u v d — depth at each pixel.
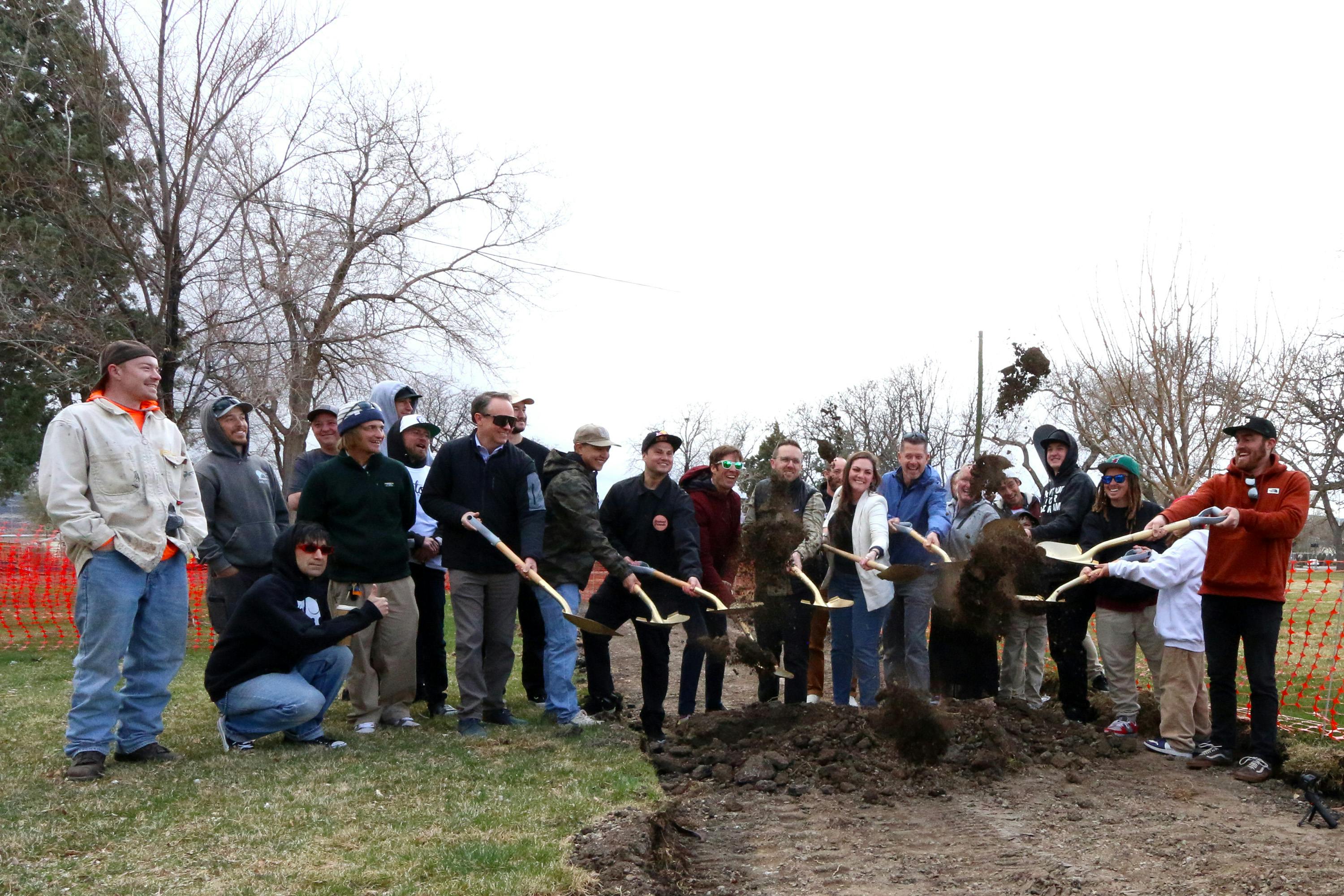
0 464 24.86
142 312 17.80
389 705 6.40
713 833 4.57
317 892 3.54
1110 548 6.36
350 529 6.13
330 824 4.25
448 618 13.55
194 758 5.49
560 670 6.30
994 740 5.63
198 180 17.50
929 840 4.45
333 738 5.91
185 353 18.30
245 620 5.69
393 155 21.89
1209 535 5.63
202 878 3.66
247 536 6.52
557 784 4.89
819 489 7.41
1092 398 11.31
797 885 3.95
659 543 6.37
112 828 4.18
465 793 4.72
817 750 5.62
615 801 4.62
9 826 4.18
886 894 3.85
